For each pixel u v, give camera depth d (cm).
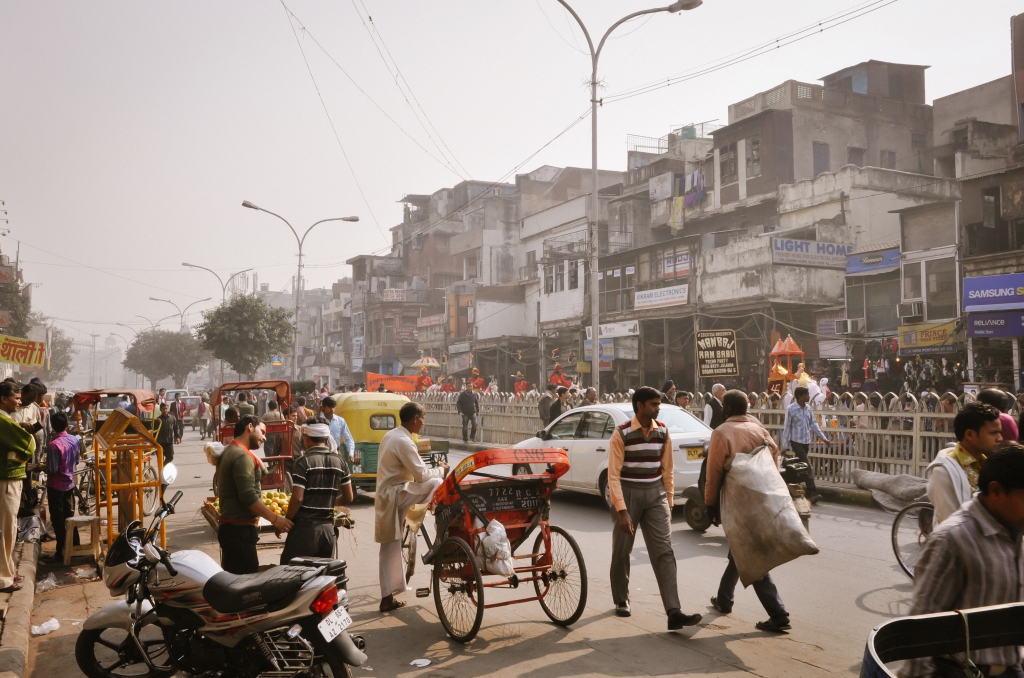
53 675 511
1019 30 2759
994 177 2380
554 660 515
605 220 4159
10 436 668
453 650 541
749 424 575
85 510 1039
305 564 442
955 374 2236
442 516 584
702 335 1709
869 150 3528
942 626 257
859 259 2727
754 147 3409
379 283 6431
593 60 1911
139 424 801
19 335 4750
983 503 275
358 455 1245
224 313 4006
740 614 615
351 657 421
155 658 506
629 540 603
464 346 4591
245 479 547
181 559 472
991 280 2123
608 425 1123
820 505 1174
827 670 490
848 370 2655
